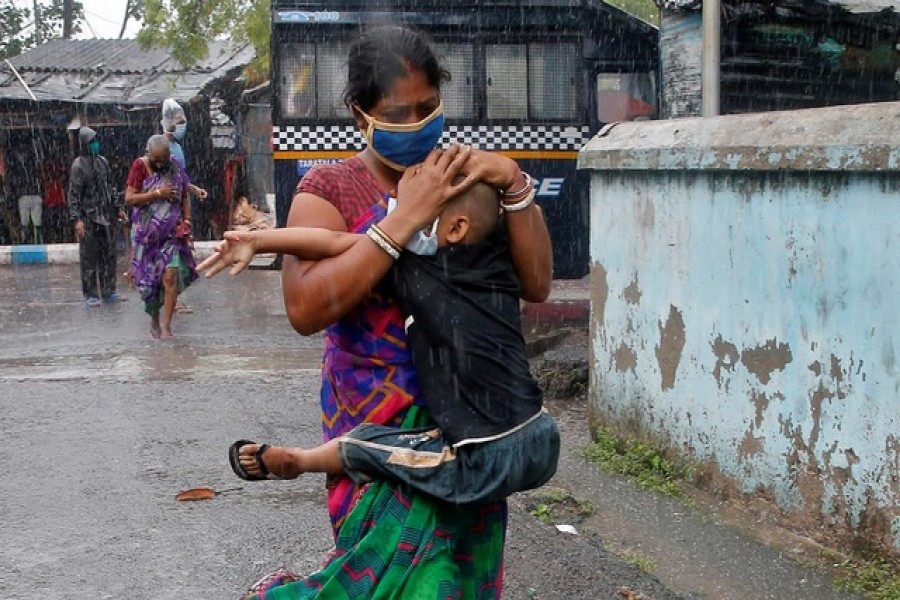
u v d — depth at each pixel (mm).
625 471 5598
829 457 4449
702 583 4262
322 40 11906
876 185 4113
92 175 12133
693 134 5121
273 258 15297
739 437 4969
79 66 22531
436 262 2436
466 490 2396
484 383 2422
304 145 11984
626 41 13117
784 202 4582
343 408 2590
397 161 2520
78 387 7465
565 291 12930
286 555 4547
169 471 5645
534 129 12305
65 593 4148
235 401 7094
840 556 4402
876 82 13164
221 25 17203
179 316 11320
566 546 4621
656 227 5453
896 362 4082
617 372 5895
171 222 9602
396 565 2424
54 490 5328
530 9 12195
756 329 4812
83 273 12281
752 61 12148
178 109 13211
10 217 21547
